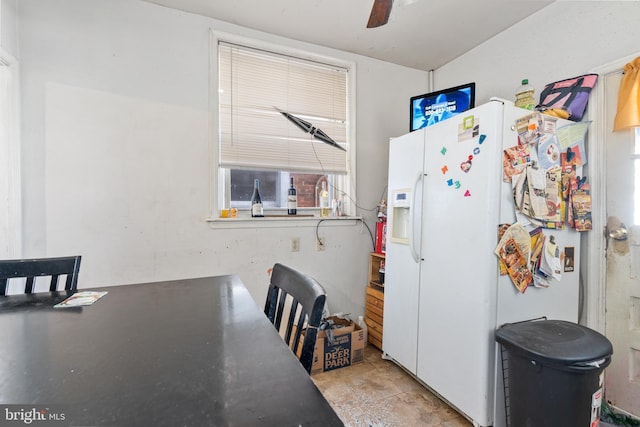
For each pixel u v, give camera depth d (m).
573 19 1.88
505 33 2.29
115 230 1.95
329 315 2.54
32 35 1.77
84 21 1.87
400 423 1.62
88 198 1.89
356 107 2.68
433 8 2.04
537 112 1.60
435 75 2.94
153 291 1.27
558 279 1.65
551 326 1.41
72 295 1.21
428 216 1.88
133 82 1.98
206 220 2.15
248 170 2.38
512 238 1.53
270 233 2.36
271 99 2.40
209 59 2.16
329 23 2.23
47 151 1.80
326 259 2.56
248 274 2.29
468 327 1.59
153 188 2.03
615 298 1.69
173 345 0.79
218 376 0.64
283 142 2.45
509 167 1.52
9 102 1.67
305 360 0.81
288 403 0.56
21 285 1.78
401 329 2.10
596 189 1.76
